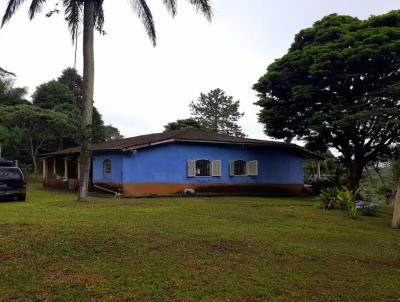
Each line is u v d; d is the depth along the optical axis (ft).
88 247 27.35
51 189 86.79
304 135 82.02
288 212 51.55
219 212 47.62
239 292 20.16
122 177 69.05
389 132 74.23
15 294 19.36
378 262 27.40
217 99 226.38
